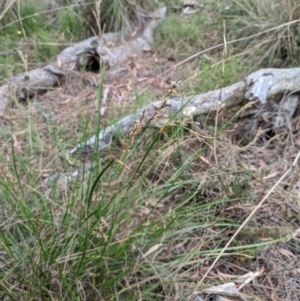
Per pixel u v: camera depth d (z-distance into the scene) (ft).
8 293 3.85
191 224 4.93
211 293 4.34
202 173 5.66
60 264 4.25
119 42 10.57
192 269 4.72
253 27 8.87
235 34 9.12
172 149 5.41
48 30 10.62
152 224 4.55
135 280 4.46
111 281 4.17
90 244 4.36
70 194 4.96
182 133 6.05
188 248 4.91
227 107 6.80
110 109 7.72
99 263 4.18
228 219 4.90
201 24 10.14
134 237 4.51
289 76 6.61
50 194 4.97
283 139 6.54
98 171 4.91
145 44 10.46
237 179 5.39
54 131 7.16
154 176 5.89
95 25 11.07
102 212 4.30
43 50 9.85
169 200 5.52
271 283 4.61
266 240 4.96
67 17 10.61
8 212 4.94
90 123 7.24
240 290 4.53
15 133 7.00
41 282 4.07
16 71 9.06
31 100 8.55
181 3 11.48
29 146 6.59
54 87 9.04
